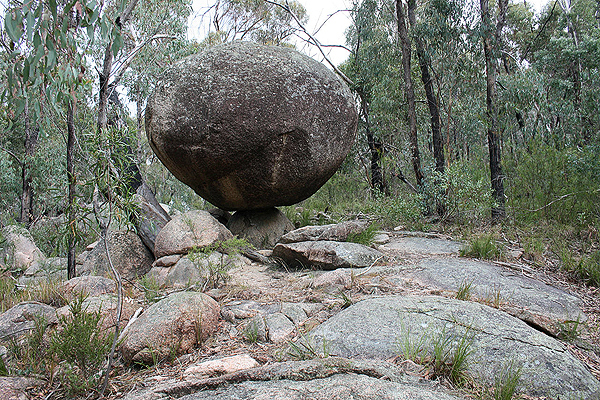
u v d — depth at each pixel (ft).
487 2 25.09
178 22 28.09
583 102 31.14
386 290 11.89
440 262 14.84
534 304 11.56
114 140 9.52
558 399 6.89
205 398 6.58
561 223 21.39
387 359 7.87
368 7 31.83
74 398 7.52
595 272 14.02
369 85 32.50
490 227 22.20
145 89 28.45
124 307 10.84
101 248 17.88
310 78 17.08
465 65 25.98
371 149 33.71
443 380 7.12
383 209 24.82
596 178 22.61
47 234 24.34
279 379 6.88
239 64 16.61
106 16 9.14
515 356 7.76
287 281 13.62
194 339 9.18
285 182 17.63
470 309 9.53
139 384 7.79
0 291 14.40
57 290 13.21
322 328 9.09
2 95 9.38
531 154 25.66
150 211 19.47
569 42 39.22
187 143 16.60
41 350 9.21
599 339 9.93
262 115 16.20
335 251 14.70
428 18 26.53
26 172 34.04
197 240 15.89
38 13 7.86
